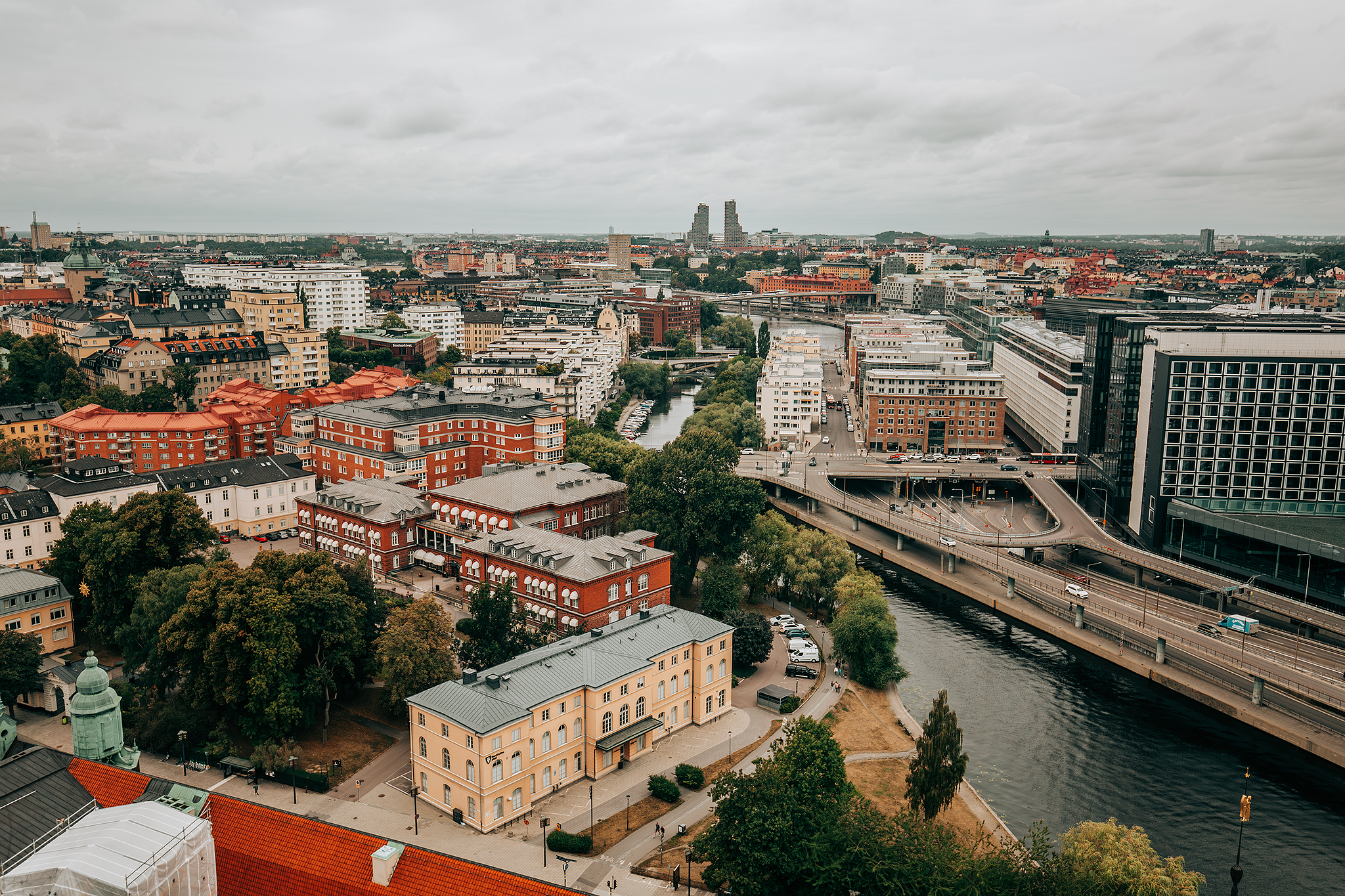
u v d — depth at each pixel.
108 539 165.12
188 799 90.25
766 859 97.12
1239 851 130.50
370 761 135.75
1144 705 174.00
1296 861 129.12
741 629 171.88
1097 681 183.75
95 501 192.38
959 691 177.88
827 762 115.25
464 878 82.00
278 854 86.62
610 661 137.12
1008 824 134.25
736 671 172.50
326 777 127.56
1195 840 133.38
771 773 106.44
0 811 84.38
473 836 118.06
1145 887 101.25
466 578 187.25
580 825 121.38
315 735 140.88
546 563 169.00
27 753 93.19
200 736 136.50
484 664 147.00
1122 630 195.75
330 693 143.75
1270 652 180.00
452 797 122.00
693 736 146.75
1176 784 147.50
